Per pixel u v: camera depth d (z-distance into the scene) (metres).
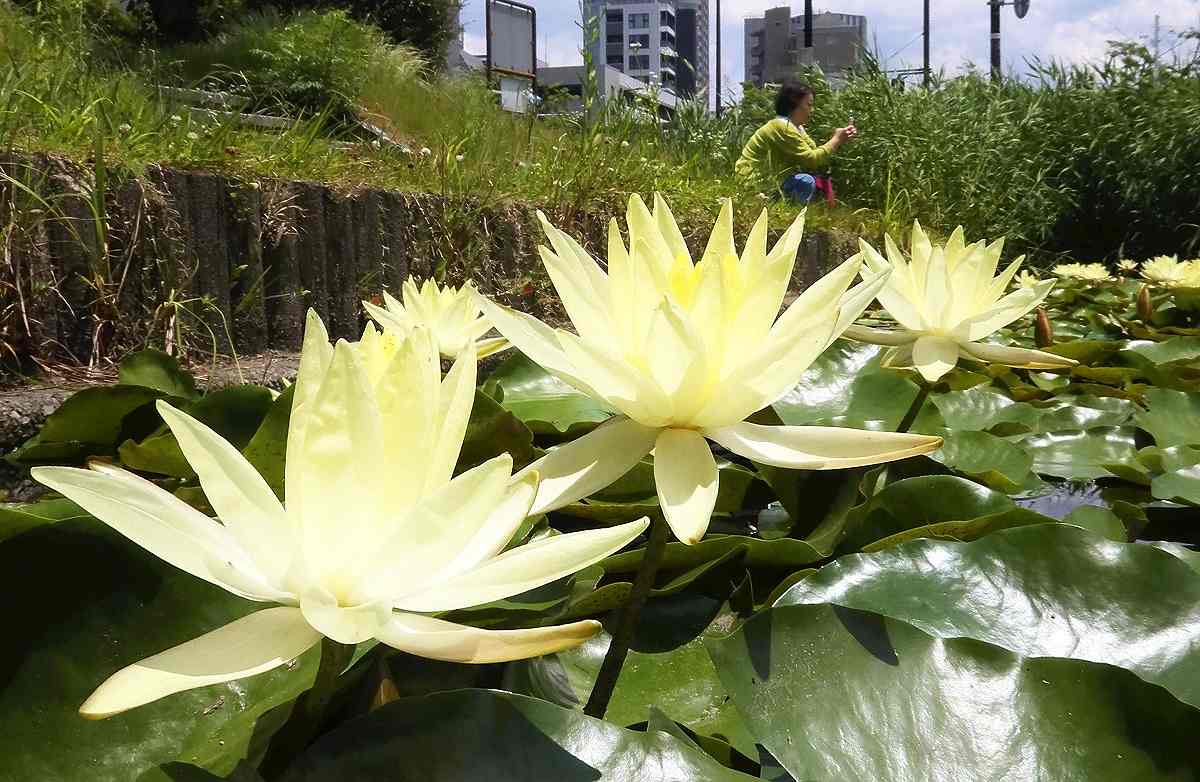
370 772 0.71
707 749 0.95
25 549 0.85
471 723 0.74
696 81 8.21
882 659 0.90
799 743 0.83
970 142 8.54
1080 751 0.83
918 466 1.95
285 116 5.07
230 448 0.65
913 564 1.16
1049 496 2.03
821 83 9.72
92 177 2.53
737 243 5.41
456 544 0.64
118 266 2.56
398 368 0.66
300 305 3.12
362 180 3.51
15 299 2.30
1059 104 9.45
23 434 2.03
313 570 0.66
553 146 5.23
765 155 7.59
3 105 2.58
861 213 7.79
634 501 1.67
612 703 1.09
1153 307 4.38
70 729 0.79
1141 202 8.89
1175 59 9.17
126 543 0.89
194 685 0.59
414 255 3.54
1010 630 1.05
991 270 1.67
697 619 1.25
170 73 4.78
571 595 1.13
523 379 2.36
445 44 13.27
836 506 1.52
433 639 0.63
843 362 2.28
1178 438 2.22
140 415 1.74
